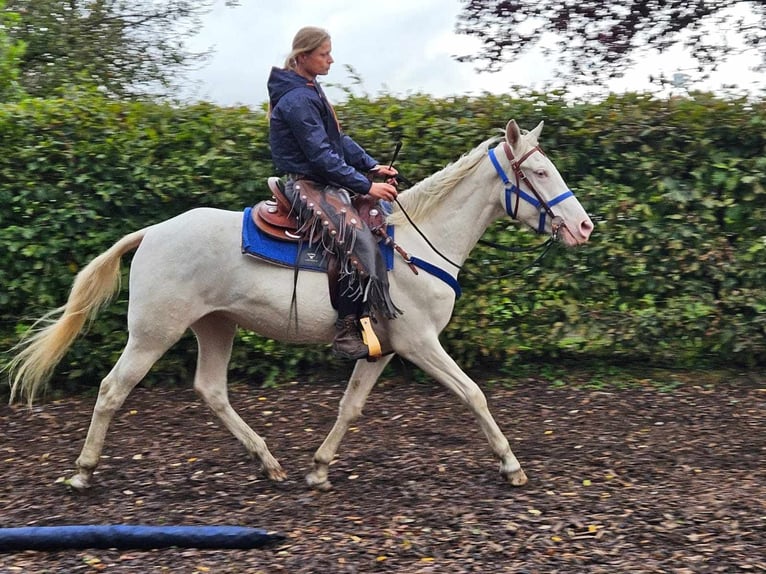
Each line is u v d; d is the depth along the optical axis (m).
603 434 5.93
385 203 4.95
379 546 4.14
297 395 6.96
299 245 4.78
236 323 5.12
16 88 9.06
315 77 4.78
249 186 6.95
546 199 4.85
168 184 6.91
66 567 4.04
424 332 4.84
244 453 5.76
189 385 7.27
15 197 6.89
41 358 5.08
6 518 4.65
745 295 6.93
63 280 7.00
